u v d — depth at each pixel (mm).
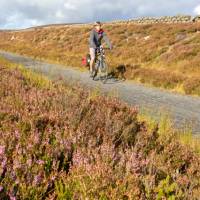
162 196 3143
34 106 5852
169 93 13508
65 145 4051
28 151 3779
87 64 16531
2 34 68375
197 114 9656
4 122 4621
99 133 4820
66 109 5688
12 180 3107
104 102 6895
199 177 4078
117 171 3527
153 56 23500
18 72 10852
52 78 12922
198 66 19172
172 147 4812
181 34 27719
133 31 33469
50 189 3236
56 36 44938
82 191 3088
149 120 6703
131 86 14500
